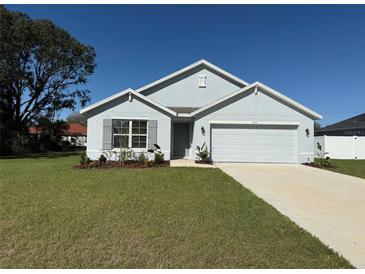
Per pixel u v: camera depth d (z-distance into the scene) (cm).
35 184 852
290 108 1616
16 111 2939
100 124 1537
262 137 1617
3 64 2455
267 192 799
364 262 369
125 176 1019
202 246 405
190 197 698
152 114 1559
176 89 1925
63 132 3691
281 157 1611
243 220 525
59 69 2916
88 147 1529
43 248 392
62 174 1070
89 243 410
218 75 1941
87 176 1017
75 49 2900
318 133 4147
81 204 619
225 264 355
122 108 1548
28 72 2794
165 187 818
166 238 432
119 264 351
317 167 1454
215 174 1080
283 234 458
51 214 544
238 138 1614
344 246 421
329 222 534
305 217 564
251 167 1390
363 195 769
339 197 743
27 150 2847
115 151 1530
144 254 378
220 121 1606
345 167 1487
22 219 512
